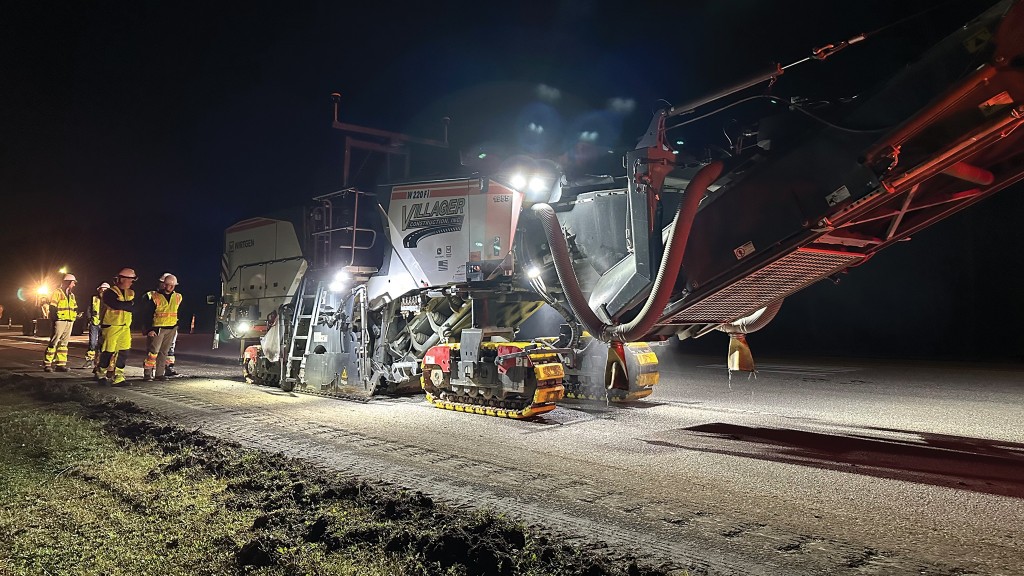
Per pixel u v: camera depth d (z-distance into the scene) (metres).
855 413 8.90
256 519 4.33
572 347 8.92
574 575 3.55
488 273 8.79
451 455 6.48
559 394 8.40
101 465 5.78
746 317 7.55
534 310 10.79
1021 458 6.34
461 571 3.62
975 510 4.77
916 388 11.45
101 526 4.29
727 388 11.54
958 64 4.73
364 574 3.58
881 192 5.10
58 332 15.27
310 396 10.70
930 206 5.67
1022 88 4.36
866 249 6.24
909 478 5.63
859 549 4.03
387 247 10.00
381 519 4.39
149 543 4.01
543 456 6.44
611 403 9.72
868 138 5.17
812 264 6.17
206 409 9.34
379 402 9.93
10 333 34.56
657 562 3.80
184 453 6.18
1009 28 4.29
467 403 9.21
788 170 5.69
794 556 3.92
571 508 4.82
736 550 4.00
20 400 9.95
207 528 4.24
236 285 13.28
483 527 4.24
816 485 5.41
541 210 7.20
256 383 12.38
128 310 12.59
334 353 10.45
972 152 4.74
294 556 3.80
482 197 8.98
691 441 7.13
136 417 8.20
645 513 4.71
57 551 3.88
